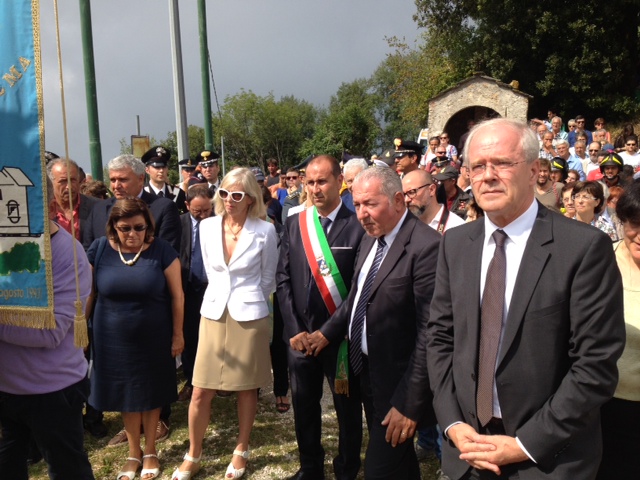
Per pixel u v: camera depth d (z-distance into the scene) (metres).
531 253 1.91
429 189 3.80
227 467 3.74
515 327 1.88
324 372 3.41
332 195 3.33
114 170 4.28
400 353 2.76
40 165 2.30
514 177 1.89
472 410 2.00
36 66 2.26
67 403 2.58
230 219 3.71
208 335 3.59
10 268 2.38
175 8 8.02
